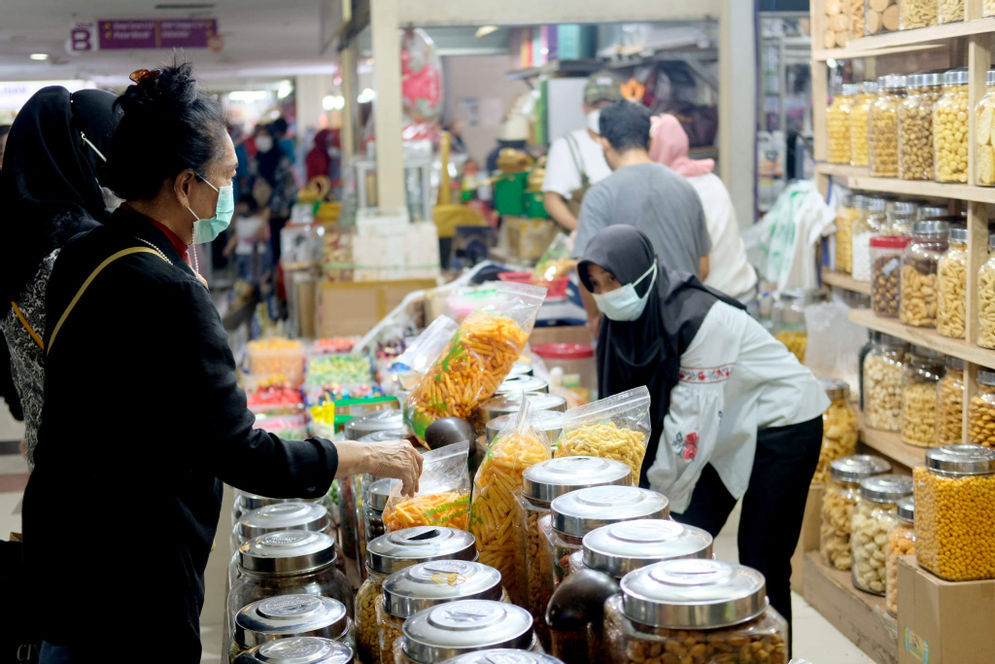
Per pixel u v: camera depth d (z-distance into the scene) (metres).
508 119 7.00
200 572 1.86
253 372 4.72
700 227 4.17
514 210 6.52
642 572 1.36
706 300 2.96
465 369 2.43
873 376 3.98
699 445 2.90
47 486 1.77
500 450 1.90
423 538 1.78
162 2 5.84
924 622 2.97
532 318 2.59
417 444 2.48
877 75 4.39
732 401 3.07
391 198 5.50
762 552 3.12
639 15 5.57
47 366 1.81
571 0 5.52
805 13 5.60
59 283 1.83
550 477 1.73
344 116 7.61
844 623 3.67
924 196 4.01
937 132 3.35
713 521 3.17
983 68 3.15
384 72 5.41
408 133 5.72
